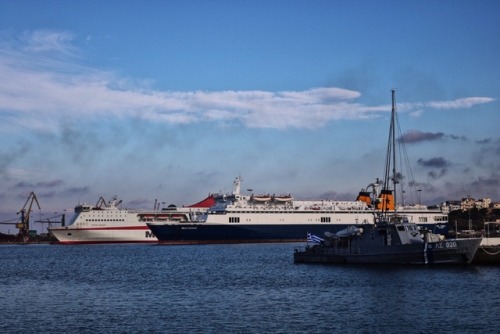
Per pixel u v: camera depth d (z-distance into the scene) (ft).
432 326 236.63
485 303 282.36
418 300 294.66
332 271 434.71
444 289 325.42
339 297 311.47
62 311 282.77
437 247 426.10
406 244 437.58
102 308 290.35
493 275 376.89
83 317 266.36
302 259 531.09
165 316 266.36
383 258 450.71
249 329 236.84
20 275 473.67
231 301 306.76
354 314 263.90
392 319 251.39
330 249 497.87
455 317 252.42
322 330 233.35
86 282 410.11
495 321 243.60
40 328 243.40
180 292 345.10
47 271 510.58
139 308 288.71
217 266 524.52
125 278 433.89
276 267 495.00
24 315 272.92
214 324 247.29
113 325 247.70
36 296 338.13
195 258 640.99
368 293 321.11
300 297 315.78
